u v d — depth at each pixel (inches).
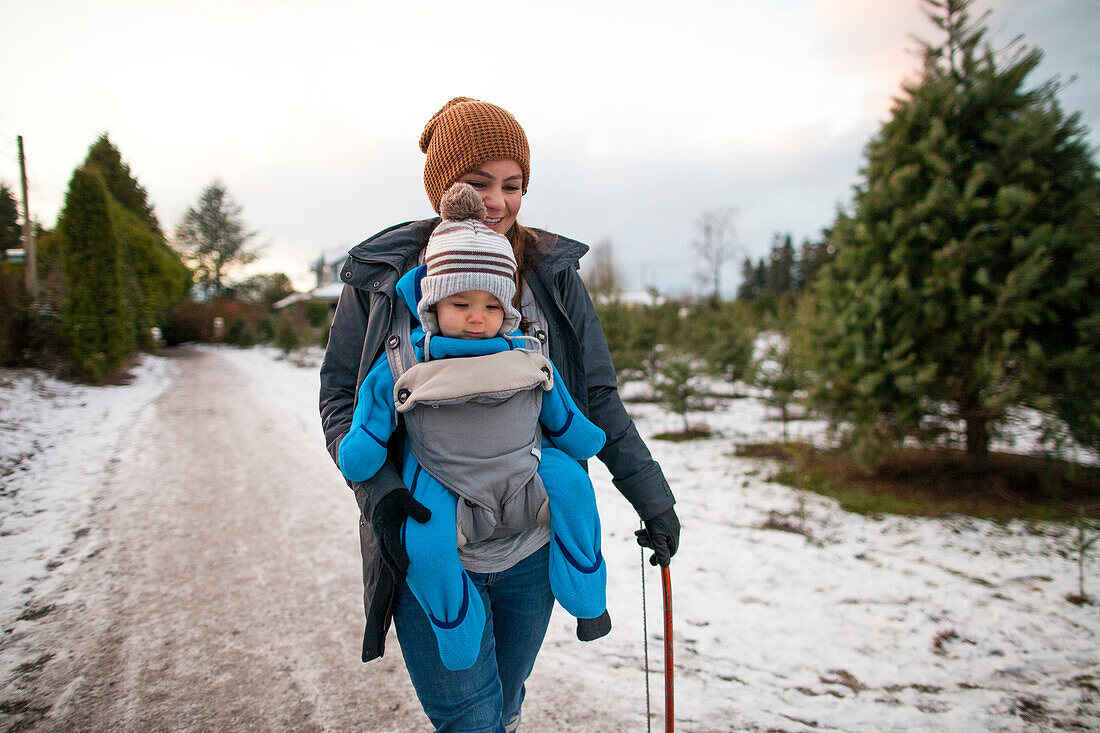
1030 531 193.6
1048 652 122.8
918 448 271.1
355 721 97.6
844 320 235.1
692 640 126.8
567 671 113.7
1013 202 201.2
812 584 156.0
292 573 159.5
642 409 463.8
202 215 2240.4
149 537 186.5
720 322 644.1
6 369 522.3
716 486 254.1
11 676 111.5
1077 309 197.9
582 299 62.9
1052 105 204.8
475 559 49.6
